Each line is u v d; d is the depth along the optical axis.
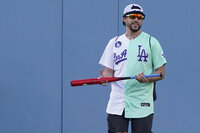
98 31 21.77
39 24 21.61
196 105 21.91
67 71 21.72
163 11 21.83
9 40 21.52
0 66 21.47
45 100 21.64
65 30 21.70
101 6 21.77
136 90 15.68
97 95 21.75
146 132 15.73
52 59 21.69
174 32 21.88
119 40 16.09
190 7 21.86
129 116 15.72
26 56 21.59
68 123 21.73
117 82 15.91
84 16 21.72
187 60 21.91
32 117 21.59
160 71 15.73
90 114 21.77
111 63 16.38
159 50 15.75
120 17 21.78
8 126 21.50
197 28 21.89
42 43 21.66
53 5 21.64
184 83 21.92
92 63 21.77
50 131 21.70
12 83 21.53
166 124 21.86
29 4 21.56
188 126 21.92
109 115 16.19
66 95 21.72
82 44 21.75
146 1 21.81
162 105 21.84
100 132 21.77
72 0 21.70
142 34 16.05
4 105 21.48
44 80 21.66
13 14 21.50
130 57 15.72
